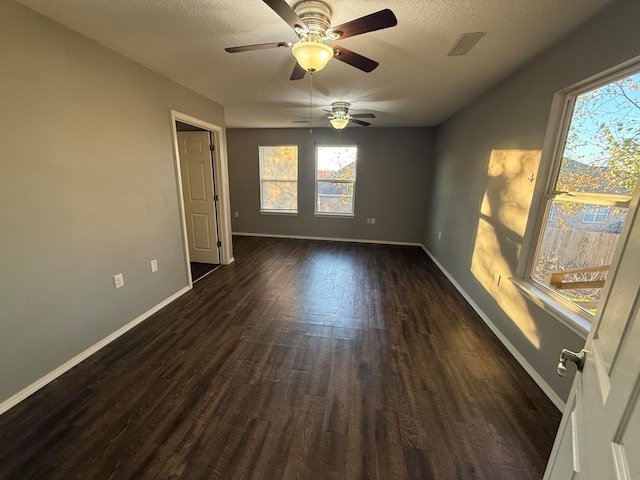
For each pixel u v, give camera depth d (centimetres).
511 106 245
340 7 156
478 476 133
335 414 165
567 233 183
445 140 450
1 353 161
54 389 180
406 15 163
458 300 323
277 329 255
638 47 133
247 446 145
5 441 145
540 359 190
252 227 634
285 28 183
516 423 161
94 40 202
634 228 65
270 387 185
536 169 206
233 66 246
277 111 417
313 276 390
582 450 69
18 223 165
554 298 186
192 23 178
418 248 556
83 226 204
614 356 63
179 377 193
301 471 134
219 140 388
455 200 385
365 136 550
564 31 173
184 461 137
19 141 163
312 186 589
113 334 235
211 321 267
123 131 233
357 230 595
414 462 139
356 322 270
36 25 166
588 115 171
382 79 269
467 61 223
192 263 439
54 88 179
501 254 250
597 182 164
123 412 164
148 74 254
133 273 253
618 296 68
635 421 48
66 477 129
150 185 267
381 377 196
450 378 196
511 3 149
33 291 175
